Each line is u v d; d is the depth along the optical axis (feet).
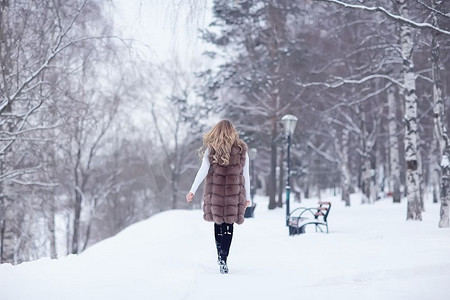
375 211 69.21
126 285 16.02
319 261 21.76
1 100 39.78
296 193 115.65
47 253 83.66
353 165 166.20
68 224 102.06
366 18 64.28
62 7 40.40
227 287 16.11
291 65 83.51
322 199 139.13
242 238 34.63
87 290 15.30
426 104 93.30
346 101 84.99
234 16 81.61
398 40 58.85
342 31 77.66
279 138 85.71
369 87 86.79
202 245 29.17
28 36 40.32
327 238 31.91
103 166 114.11
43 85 43.52
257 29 85.56
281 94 84.74
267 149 91.45
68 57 46.19
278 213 76.69
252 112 90.02
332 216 60.44
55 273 18.16
